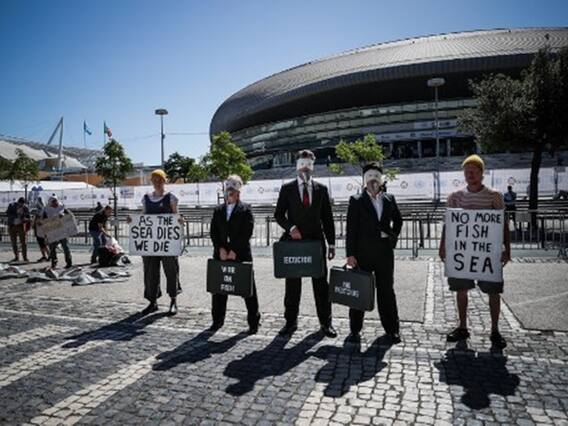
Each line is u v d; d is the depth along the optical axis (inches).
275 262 196.5
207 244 581.9
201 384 144.2
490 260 176.4
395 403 129.0
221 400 132.6
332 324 212.1
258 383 144.5
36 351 178.5
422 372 151.0
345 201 1058.1
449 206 191.2
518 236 530.3
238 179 209.9
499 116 592.1
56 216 398.9
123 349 179.8
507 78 640.4
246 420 120.6
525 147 607.8
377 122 2748.5
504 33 2815.0
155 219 239.5
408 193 1016.2
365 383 143.1
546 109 570.3
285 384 143.4
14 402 133.0
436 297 259.8
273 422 119.3
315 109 3034.0
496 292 175.2
